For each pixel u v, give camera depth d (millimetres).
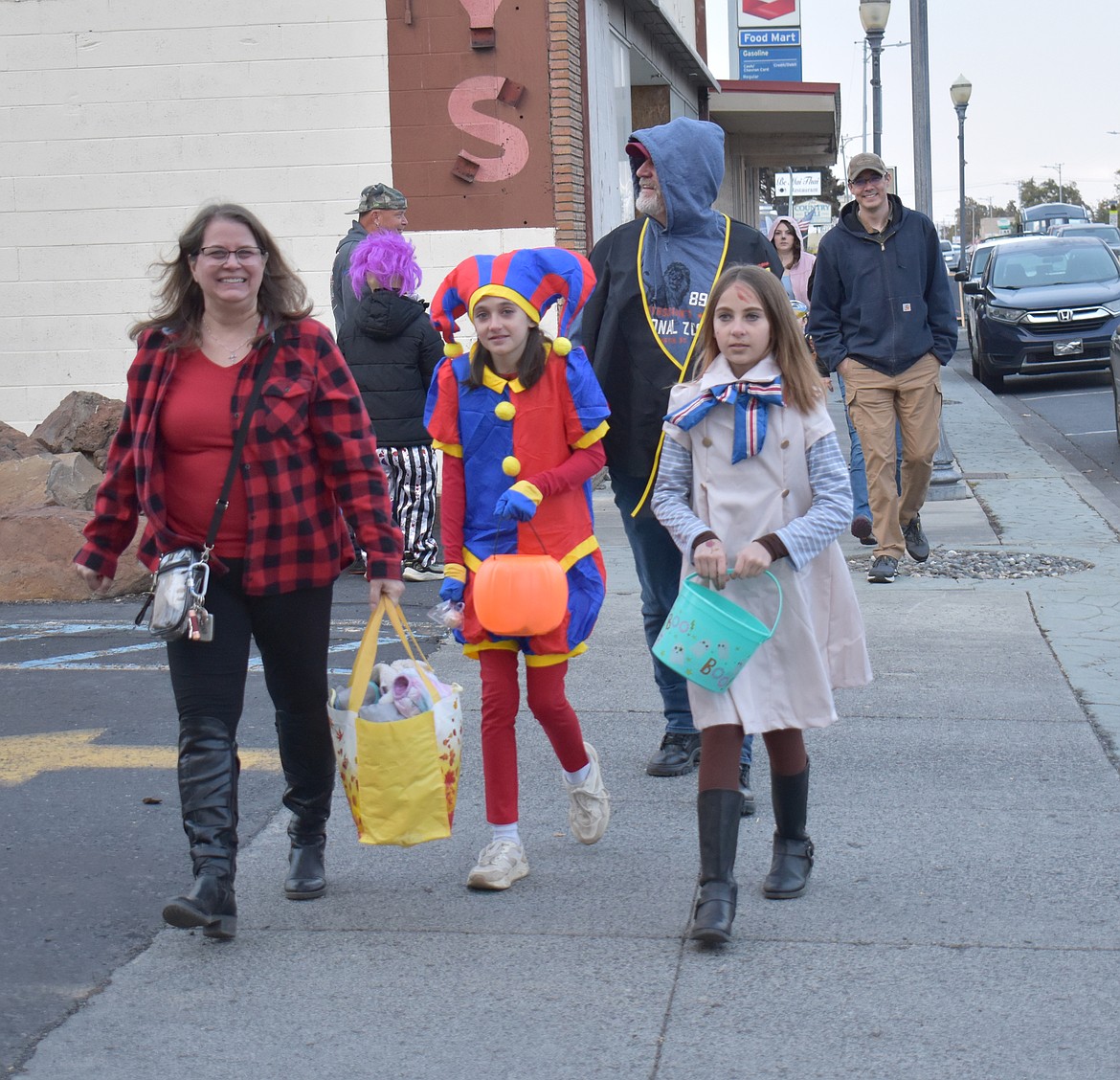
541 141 11641
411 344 8562
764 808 4750
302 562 3824
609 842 4488
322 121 11797
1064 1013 3291
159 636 3621
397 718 3918
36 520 8570
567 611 4148
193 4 11789
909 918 3838
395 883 4203
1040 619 7227
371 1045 3234
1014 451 13695
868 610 7539
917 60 12812
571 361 4195
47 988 3523
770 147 28641
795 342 3812
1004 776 4980
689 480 3920
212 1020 3361
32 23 11906
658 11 15500
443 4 11570
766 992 3436
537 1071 3100
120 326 12148
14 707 6109
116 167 12000
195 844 3699
